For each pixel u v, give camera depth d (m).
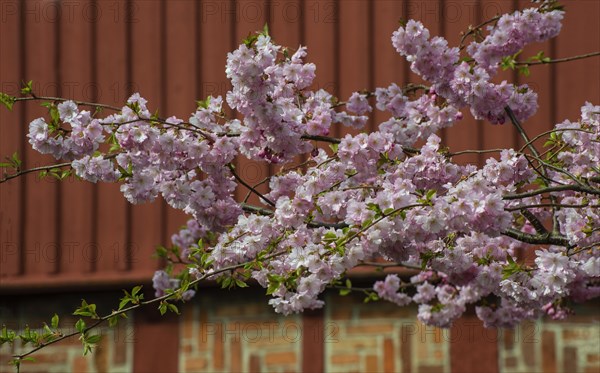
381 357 12.03
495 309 8.91
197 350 12.08
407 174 6.48
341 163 6.54
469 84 7.05
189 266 7.02
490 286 7.16
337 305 12.06
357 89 11.98
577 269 7.94
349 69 12.00
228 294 12.09
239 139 6.58
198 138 6.62
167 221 12.05
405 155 6.97
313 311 12.06
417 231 5.83
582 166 7.20
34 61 12.08
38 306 12.05
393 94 7.64
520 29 7.34
